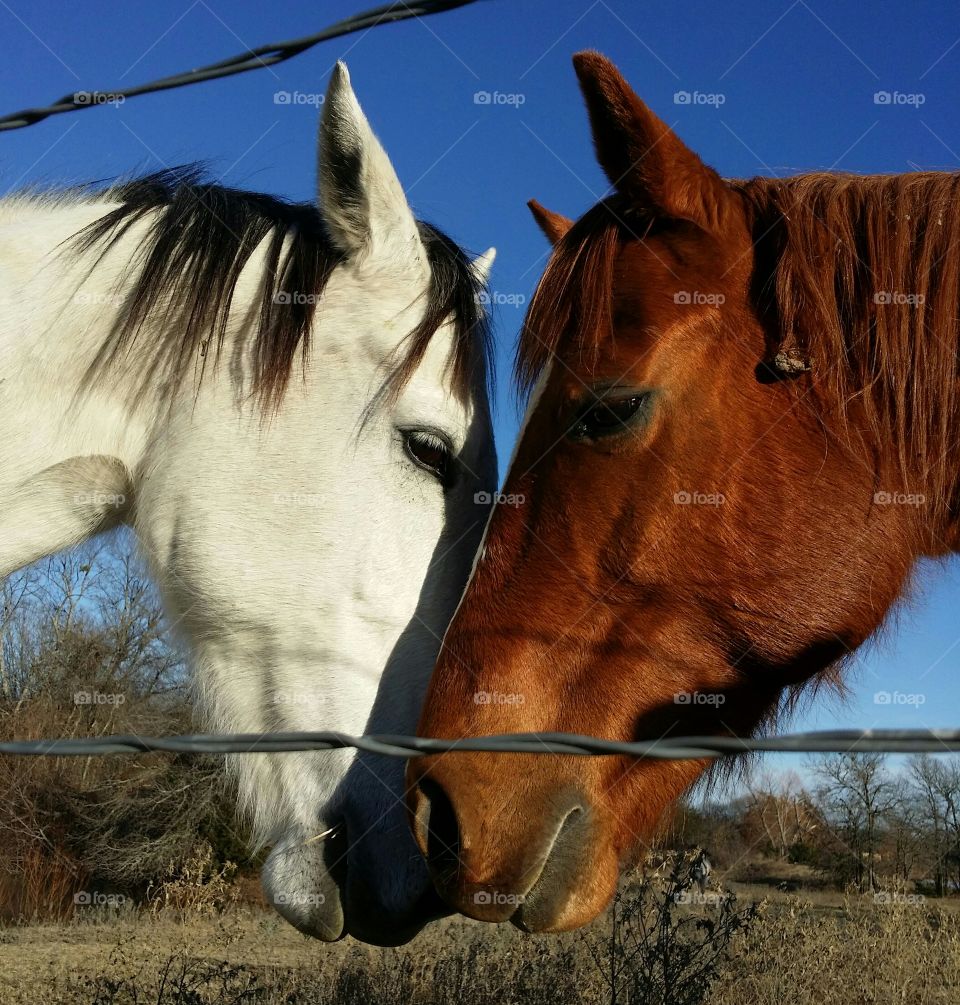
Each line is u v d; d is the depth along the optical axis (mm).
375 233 2477
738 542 2043
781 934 5738
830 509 2049
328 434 2418
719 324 2070
